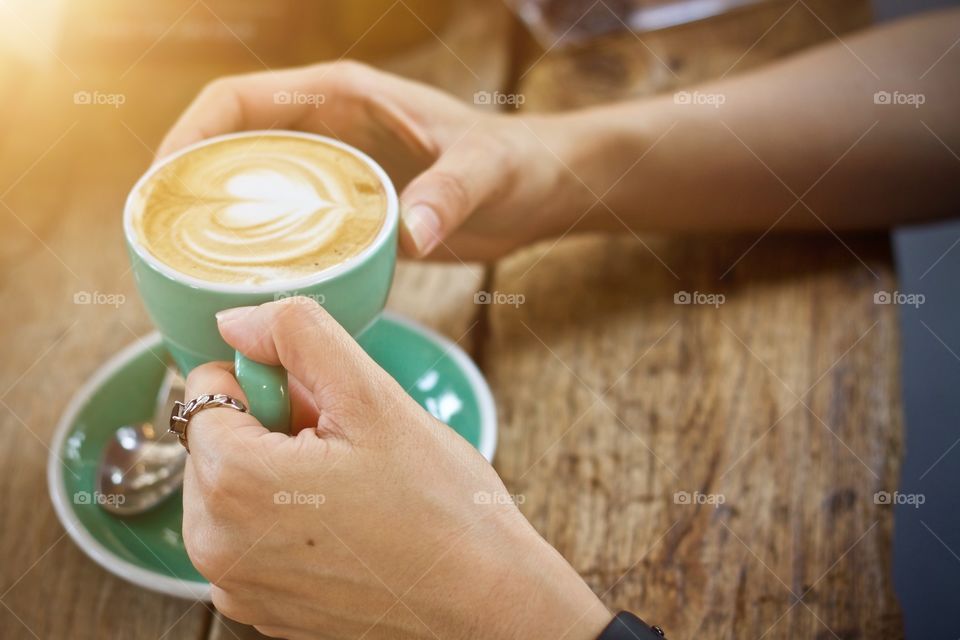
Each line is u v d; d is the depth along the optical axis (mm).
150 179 535
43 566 532
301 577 481
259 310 485
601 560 540
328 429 482
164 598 525
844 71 661
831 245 653
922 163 643
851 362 601
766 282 637
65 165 678
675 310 625
